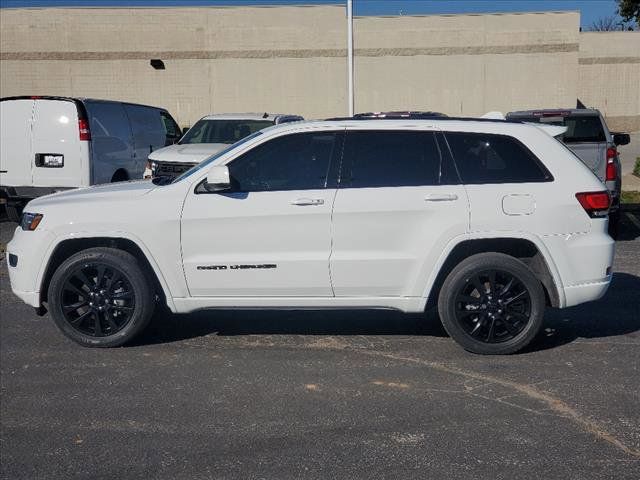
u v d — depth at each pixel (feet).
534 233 20.33
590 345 21.74
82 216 21.02
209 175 20.38
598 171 36.83
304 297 20.92
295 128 21.16
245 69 99.76
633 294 27.73
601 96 120.06
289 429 16.26
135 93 100.01
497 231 20.26
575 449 15.12
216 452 15.25
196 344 22.16
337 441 15.64
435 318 24.70
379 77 100.37
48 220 21.18
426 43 99.76
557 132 21.30
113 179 44.01
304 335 22.95
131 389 18.71
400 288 20.70
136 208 20.93
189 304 21.22
